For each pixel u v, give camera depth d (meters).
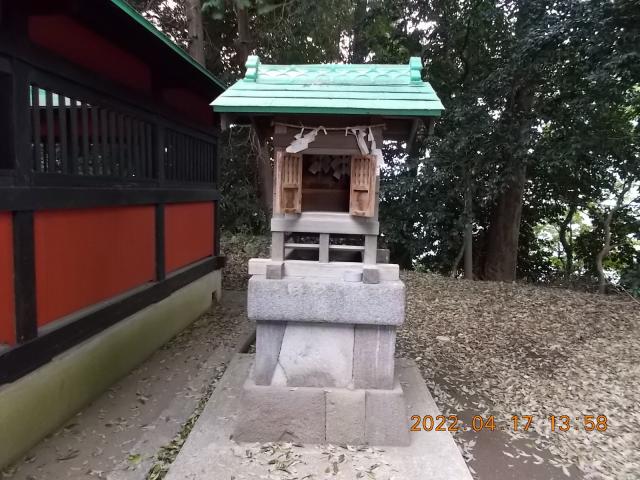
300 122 2.88
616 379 4.32
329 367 3.00
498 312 6.63
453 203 9.98
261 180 11.34
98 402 3.57
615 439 3.28
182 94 5.53
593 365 4.67
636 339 5.48
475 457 3.03
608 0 6.67
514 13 8.34
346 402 2.93
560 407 3.76
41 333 3.01
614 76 6.87
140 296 4.37
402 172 10.04
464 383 4.22
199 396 3.71
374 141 2.87
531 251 11.45
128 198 4.14
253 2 9.26
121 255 4.16
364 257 3.02
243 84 3.04
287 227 3.00
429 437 3.06
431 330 5.80
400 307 2.87
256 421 2.93
